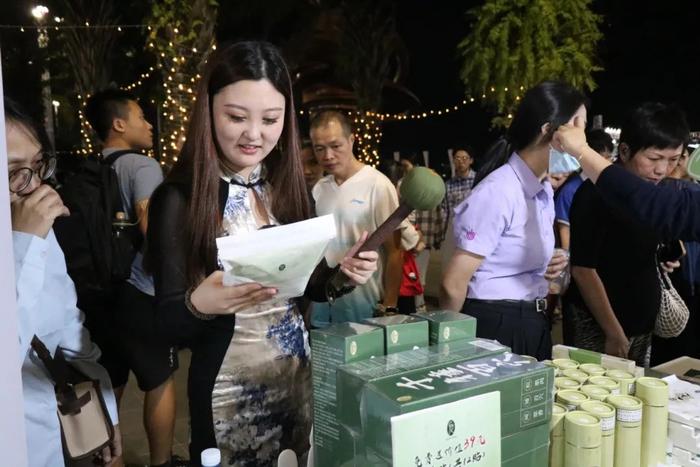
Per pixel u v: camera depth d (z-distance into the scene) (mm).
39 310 1208
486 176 1787
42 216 1149
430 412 833
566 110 1629
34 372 1237
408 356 1036
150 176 2578
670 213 1302
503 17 6523
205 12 4863
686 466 1131
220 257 876
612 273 2066
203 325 1146
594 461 1036
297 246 928
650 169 1970
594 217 1956
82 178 2385
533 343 1771
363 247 1211
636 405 1110
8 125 1118
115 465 1402
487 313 1743
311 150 3545
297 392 1293
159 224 1137
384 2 8477
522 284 1771
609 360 1373
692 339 2725
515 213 1698
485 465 902
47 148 1214
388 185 2600
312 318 2568
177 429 3131
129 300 2465
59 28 6199
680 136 1919
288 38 9016
